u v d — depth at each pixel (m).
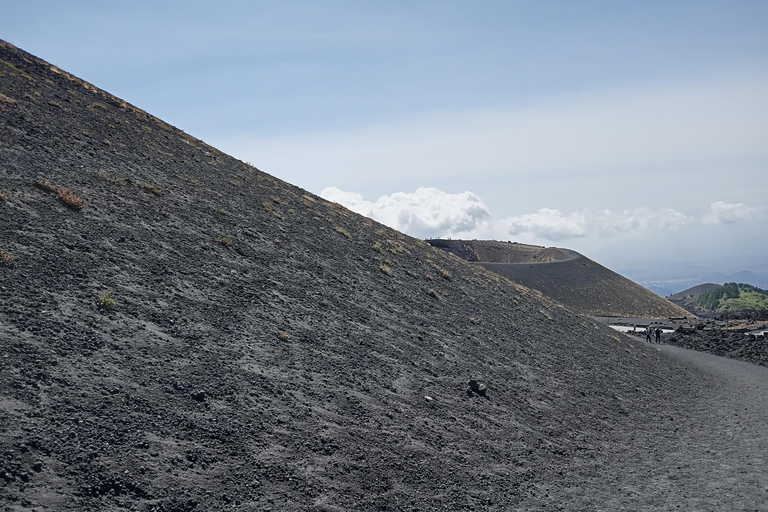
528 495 13.52
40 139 27.59
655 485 15.72
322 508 10.13
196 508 8.84
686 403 31.16
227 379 13.48
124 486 8.61
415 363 21.14
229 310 18.17
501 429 17.91
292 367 15.98
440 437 15.42
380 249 39.84
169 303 16.55
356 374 17.58
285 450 11.58
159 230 22.95
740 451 20.34
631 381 33.47
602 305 153.88
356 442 13.18
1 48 44.03
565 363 31.61
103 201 23.09
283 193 44.78
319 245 33.59
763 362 61.19
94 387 10.75
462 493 12.62
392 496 11.45
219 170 41.66
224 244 25.22
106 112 41.50
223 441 10.96
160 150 38.31
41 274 14.57
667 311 159.75
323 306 23.33
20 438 8.54
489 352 27.38
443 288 38.16
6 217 17.14
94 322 13.30
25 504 7.39
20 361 10.50
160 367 12.66
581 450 18.33
